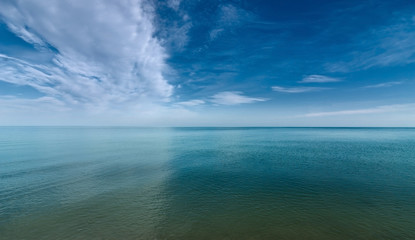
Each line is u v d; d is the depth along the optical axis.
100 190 18.81
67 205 15.41
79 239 11.15
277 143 64.38
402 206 15.16
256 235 11.48
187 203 15.87
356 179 22.17
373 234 11.56
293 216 13.69
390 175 23.77
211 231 11.88
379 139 79.31
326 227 12.27
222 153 42.31
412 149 46.84
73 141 66.88
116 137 93.38
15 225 12.50
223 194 17.89
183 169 27.38
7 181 21.22
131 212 14.28
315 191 18.52
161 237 11.30
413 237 11.27
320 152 43.03
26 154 38.12
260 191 18.55
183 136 107.19
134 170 26.70
